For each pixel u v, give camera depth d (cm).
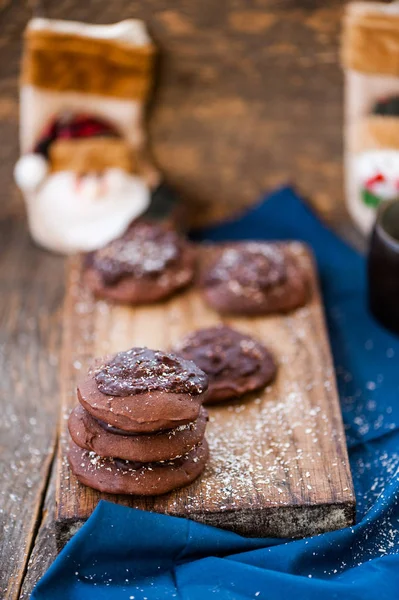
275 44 86
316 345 77
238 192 92
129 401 64
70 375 75
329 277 87
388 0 84
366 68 83
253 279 80
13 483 71
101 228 87
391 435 73
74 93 85
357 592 63
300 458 69
